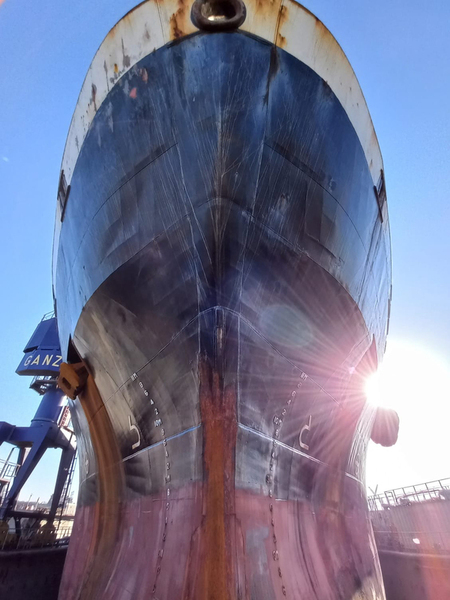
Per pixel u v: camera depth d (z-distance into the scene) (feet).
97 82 14.88
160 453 13.96
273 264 13.26
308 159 13.46
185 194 12.55
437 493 44.50
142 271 13.82
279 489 13.64
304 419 15.25
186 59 12.42
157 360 14.07
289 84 12.84
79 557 16.93
